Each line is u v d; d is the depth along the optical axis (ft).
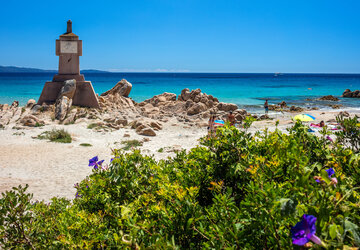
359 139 12.47
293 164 8.20
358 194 6.63
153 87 264.52
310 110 118.01
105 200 10.50
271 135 12.43
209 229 7.39
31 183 33.71
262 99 165.37
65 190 31.58
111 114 81.76
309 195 6.12
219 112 92.02
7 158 43.70
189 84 327.06
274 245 5.92
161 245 6.18
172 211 8.13
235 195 9.67
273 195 6.27
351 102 151.94
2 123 66.33
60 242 9.21
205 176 11.21
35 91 200.34
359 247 4.83
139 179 10.92
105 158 44.75
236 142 11.28
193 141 57.72
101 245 8.33
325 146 11.94
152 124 69.77
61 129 61.62
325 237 4.78
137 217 8.09
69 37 81.15
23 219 10.93
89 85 82.53
